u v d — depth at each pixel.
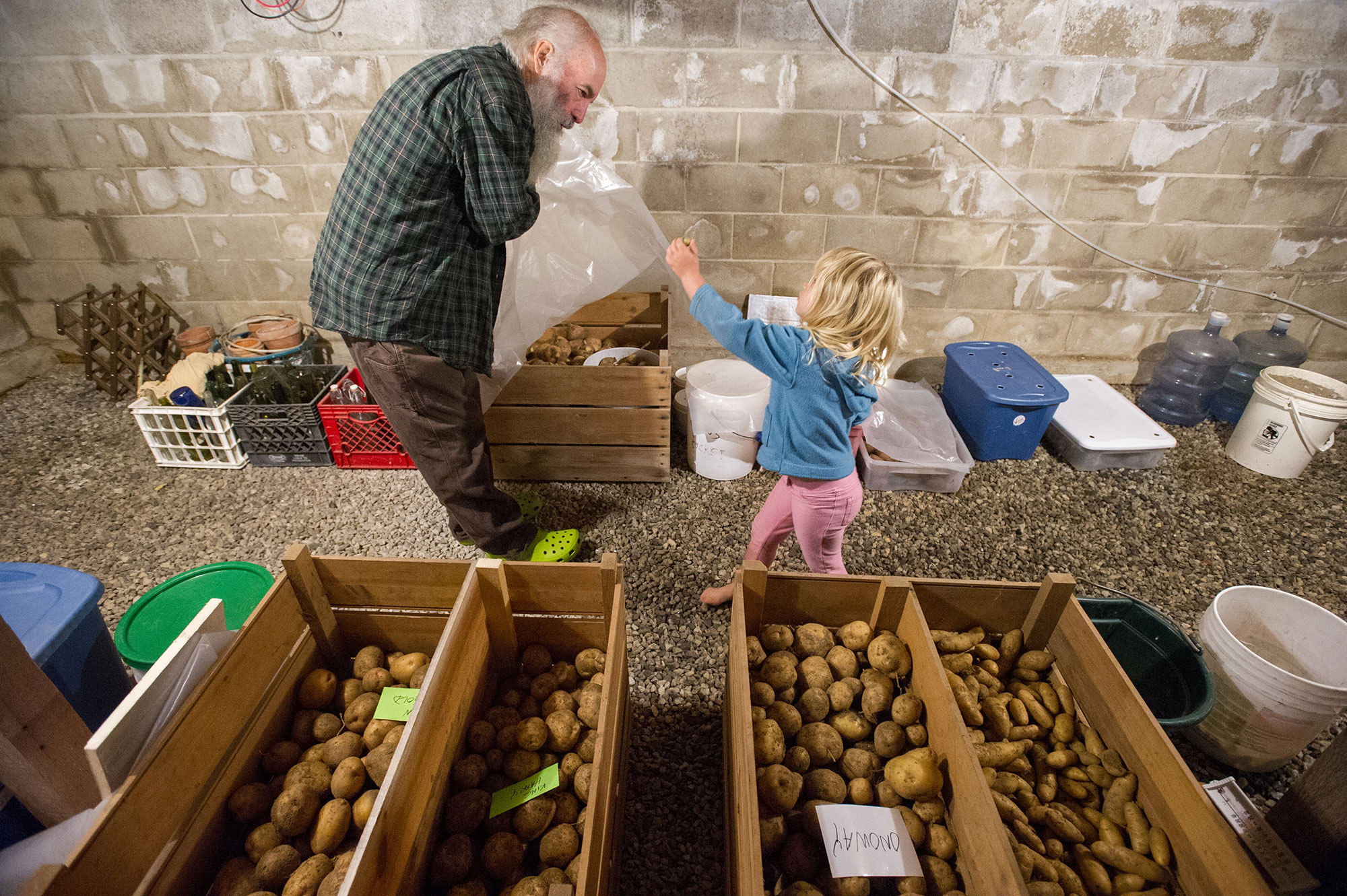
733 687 1.42
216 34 2.61
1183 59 2.60
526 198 1.65
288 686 1.45
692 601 2.17
